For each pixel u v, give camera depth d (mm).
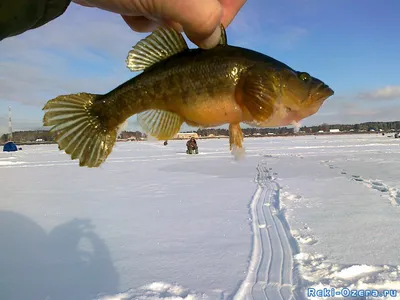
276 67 162
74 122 173
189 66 165
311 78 172
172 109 171
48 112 170
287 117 166
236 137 168
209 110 165
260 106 157
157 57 174
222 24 172
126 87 174
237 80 161
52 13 106
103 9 153
